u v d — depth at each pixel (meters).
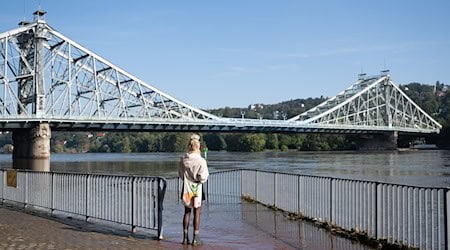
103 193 13.03
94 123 79.75
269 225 13.16
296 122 109.06
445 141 151.12
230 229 12.54
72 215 14.46
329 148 156.25
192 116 93.06
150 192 11.62
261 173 17.81
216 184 22.05
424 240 10.21
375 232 11.04
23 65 84.19
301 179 14.47
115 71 88.81
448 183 38.88
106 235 11.48
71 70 84.75
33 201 16.19
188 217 10.67
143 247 10.14
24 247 10.12
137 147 188.25
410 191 10.50
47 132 75.62
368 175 47.91
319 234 11.88
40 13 82.31
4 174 18.02
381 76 147.75
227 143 165.00
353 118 142.25
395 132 139.25
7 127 72.88
